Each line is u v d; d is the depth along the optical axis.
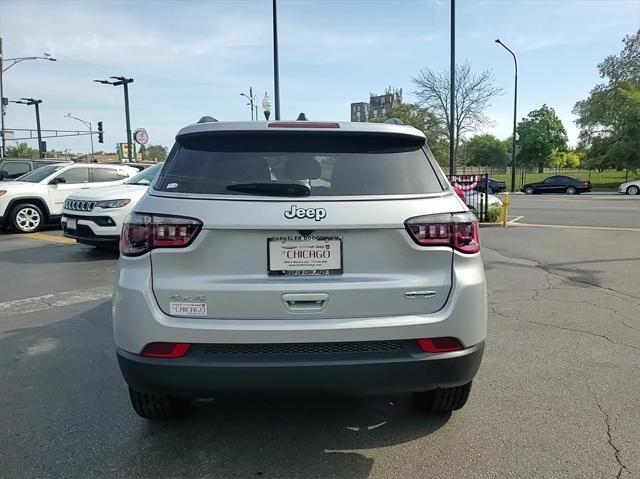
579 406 3.68
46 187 14.33
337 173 2.93
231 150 3.02
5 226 14.36
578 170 86.44
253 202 2.75
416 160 3.08
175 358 2.71
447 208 2.89
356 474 2.91
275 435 3.33
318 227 2.71
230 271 2.74
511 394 3.88
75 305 6.57
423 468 2.96
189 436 3.32
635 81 49.03
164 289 2.74
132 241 2.81
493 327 5.50
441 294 2.83
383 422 3.48
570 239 12.27
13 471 2.95
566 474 2.88
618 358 4.58
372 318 2.76
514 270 8.56
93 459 3.07
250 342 2.68
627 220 17.03
